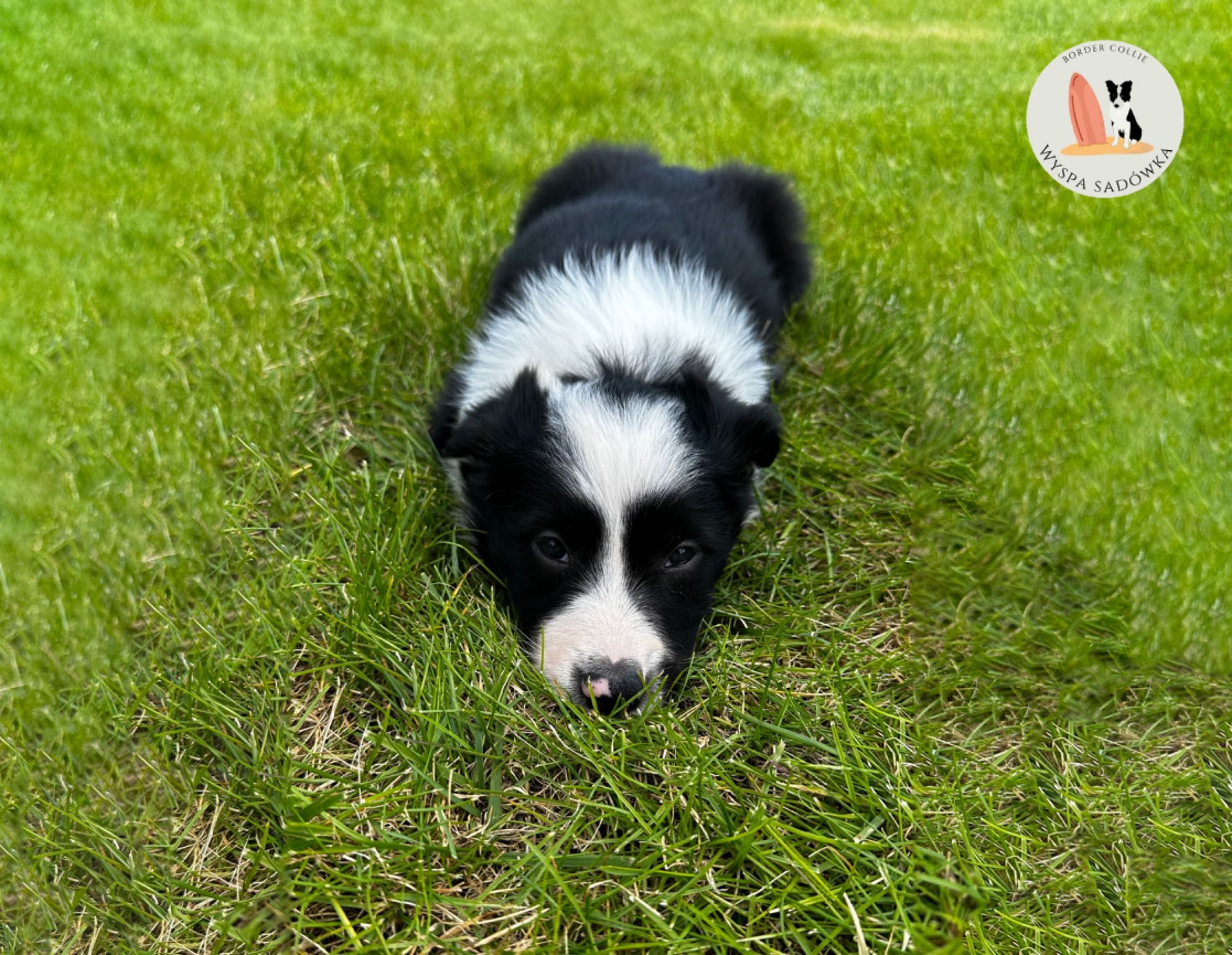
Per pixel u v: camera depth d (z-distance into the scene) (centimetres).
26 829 43
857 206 89
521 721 46
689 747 45
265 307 71
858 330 73
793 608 54
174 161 89
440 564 54
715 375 57
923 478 63
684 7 159
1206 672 55
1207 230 88
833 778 46
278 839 43
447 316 70
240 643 50
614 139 99
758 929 41
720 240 67
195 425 62
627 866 42
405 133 94
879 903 42
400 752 44
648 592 50
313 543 54
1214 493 64
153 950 41
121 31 119
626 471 49
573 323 58
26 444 61
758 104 113
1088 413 69
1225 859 46
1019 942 42
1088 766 50
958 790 46
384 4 144
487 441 51
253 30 127
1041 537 61
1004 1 162
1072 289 81
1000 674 53
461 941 40
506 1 152
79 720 48
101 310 71
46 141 90
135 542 56
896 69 129
